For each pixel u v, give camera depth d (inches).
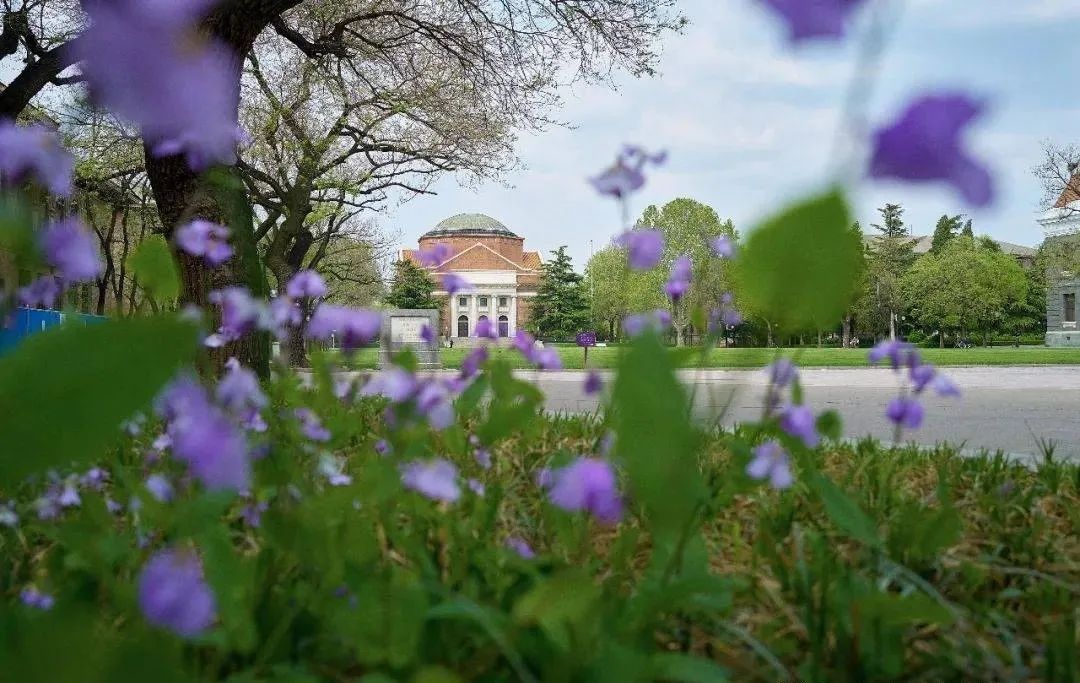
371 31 613.3
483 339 66.7
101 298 309.0
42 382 24.3
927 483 115.0
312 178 695.7
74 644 21.8
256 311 61.7
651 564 47.9
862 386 512.4
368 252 1353.3
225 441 20.6
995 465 121.9
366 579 42.0
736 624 57.7
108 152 605.3
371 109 716.0
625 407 32.2
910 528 69.6
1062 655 48.3
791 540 77.0
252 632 40.7
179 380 25.5
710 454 97.7
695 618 55.4
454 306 3262.8
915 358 60.1
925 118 16.0
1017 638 55.7
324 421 84.0
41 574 60.1
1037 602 63.2
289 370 87.9
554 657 39.5
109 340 25.2
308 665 43.9
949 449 146.2
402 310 634.8
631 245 43.8
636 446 32.1
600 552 71.7
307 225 774.5
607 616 42.3
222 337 61.2
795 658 51.7
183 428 20.9
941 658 51.1
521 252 3518.7
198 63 11.9
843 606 52.4
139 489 45.3
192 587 22.2
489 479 96.3
